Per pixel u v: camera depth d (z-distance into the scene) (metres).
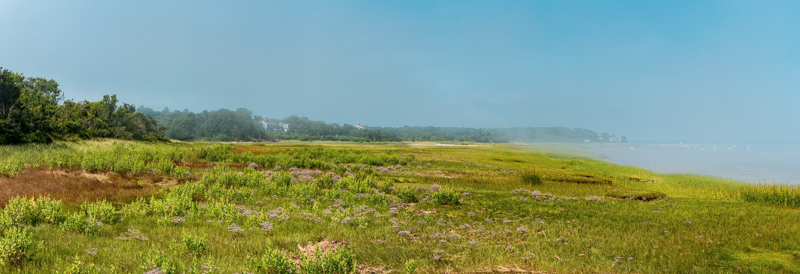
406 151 73.62
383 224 15.80
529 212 18.97
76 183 20.08
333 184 25.67
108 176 23.36
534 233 14.62
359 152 63.56
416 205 20.50
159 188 21.75
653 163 77.50
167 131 189.62
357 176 28.64
